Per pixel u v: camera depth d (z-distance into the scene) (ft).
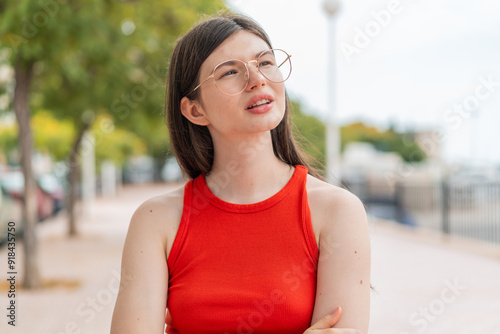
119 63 22.85
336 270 4.27
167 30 23.18
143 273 4.46
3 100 25.09
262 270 4.30
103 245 32.48
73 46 19.22
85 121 31.40
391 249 28.68
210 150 4.91
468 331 13.98
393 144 90.84
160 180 125.80
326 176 5.43
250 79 4.33
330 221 4.37
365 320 4.23
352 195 4.51
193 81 4.60
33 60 19.76
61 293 19.52
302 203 4.41
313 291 4.33
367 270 4.33
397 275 21.56
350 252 4.29
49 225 43.91
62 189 49.37
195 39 4.58
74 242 33.78
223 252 4.36
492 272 21.89
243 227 4.39
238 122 4.38
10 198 31.04
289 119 4.98
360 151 82.79
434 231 35.76
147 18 22.09
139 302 4.40
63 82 26.73
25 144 20.90
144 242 4.52
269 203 4.42
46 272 23.72
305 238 4.34
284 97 4.53
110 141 54.13
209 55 4.47
